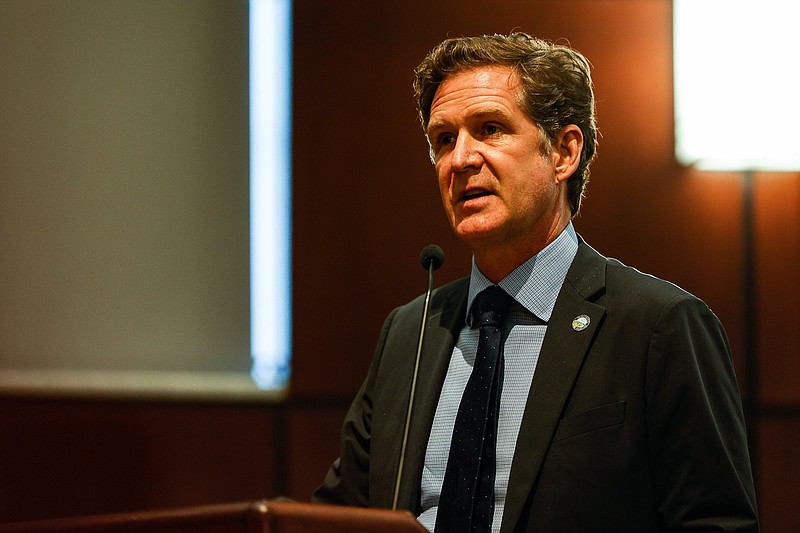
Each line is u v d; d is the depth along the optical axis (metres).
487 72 5.96
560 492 5.26
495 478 5.53
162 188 11.16
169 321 11.10
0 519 10.95
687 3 9.98
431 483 5.77
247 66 11.16
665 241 10.13
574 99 6.12
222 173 11.12
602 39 10.29
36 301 11.18
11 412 11.05
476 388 5.80
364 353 10.62
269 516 4.02
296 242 10.76
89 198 11.21
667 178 10.17
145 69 11.22
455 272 10.48
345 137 10.74
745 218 10.16
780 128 9.77
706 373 5.42
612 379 5.45
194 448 10.91
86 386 11.04
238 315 11.06
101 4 11.28
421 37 10.66
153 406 10.99
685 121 9.93
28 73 11.30
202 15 11.20
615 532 5.21
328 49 10.78
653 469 5.33
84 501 10.95
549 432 5.39
